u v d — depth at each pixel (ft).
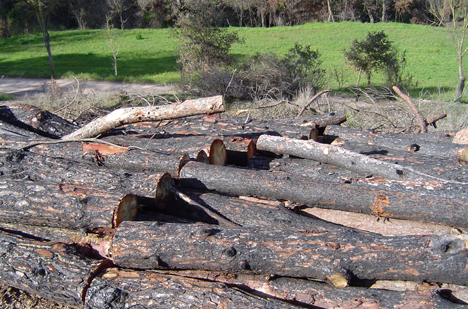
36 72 67.21
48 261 12.32
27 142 18.71
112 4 117.08
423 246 10.62
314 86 47.75
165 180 15.07
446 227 14.61
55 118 22.94
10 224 14.62
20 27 117.50
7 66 74.69
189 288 11.06
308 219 14.49
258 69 46.37
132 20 138.10
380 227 15.02
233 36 54.90
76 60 80.43
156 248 11.72
